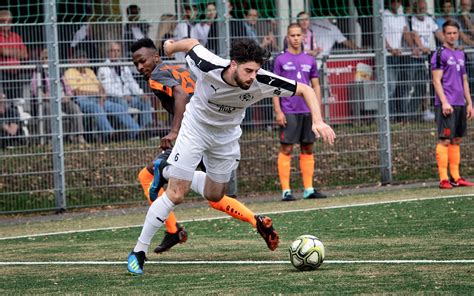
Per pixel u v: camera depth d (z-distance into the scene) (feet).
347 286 41.86
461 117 92.43
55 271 51.93
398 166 99.50
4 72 85.46
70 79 87.10
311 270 47.24
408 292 39.78
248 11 100.89
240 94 47.75
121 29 88.84
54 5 86.17
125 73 88.84
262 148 93.91
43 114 86.69
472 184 93.15
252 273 47.42
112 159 89.10
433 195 85.40
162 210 49.88
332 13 105.70
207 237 64.64
